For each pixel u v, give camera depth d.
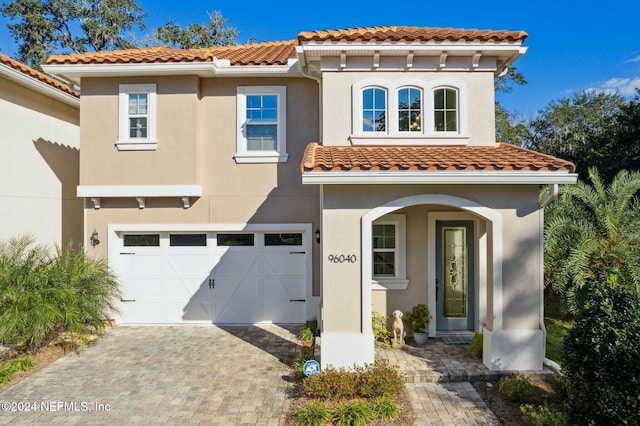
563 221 11.67
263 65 12.02
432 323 10.81
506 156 9.32
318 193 12.43
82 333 10.23
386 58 10.98
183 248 12.71
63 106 14.73
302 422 6.75
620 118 20.56
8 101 12.38
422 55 10.87
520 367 8.48
